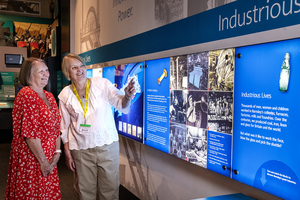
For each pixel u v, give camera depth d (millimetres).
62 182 3672
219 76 1639
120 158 3379
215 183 1830
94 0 4000
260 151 1381
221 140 1635
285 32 1265
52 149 1906
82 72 1971
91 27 4156
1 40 7613
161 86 2252
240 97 1494
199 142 1819
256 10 1419
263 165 1363
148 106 2459
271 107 1319
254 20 1433
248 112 1445
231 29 1592
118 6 3184
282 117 1268
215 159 1688
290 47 1227
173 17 2168
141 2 2666
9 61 6879
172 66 2098
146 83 2484
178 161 2230
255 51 1399
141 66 2559
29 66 1825
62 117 2080
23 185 1766
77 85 2018
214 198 1481
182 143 2000
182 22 2057
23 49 7148
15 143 1777
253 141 1420
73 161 2078
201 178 1966
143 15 2635
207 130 1746
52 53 7164
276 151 1297
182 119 1993
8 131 6930
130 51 2924
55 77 6625
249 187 1549
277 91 1289
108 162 2039
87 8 4332
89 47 4273
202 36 1845
